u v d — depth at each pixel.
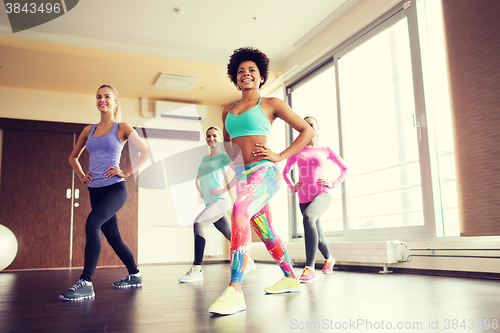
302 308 1.55
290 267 2.08
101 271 4.50
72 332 1.19
